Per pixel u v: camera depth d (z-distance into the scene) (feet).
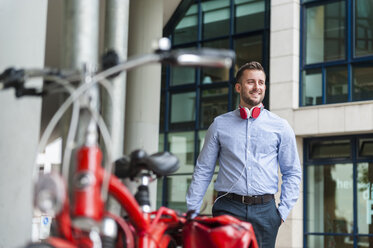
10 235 13.70
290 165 14.26
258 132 13.93
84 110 7.72
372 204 49.14
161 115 64.34
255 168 13.75
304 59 53.93
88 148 7.27
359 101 50.37
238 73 14.52
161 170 9.63
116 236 9.21
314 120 51.39
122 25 23.36
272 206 13.84
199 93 62.03
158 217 9.84
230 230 10.43
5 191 13.67
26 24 14.69
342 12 52.47
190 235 10.48
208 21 62.44
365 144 49.90
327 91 52.60
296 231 51.60
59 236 7.57
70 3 12.93
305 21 54.24
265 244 13.82
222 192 14.01
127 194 8.68
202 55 7.32
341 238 50.47
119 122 21.27
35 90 8.27
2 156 13.67
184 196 61.57
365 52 51.01
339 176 51.06
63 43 12.94
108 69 7.65
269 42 58.03
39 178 6.71
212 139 14.24
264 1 58.85
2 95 13.74
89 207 6.97
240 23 60.29
